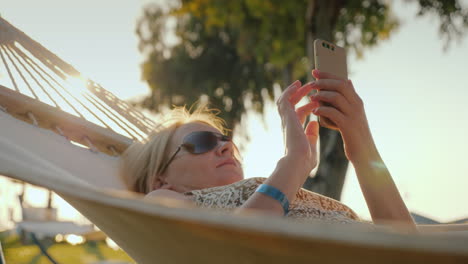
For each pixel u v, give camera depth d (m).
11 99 1.88
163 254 0.78
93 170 1.77
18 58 2.08
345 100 1.38
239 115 15.63
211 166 1.72
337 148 6.45
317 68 1.51
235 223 0.43
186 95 16.11
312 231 0.40
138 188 1.84
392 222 1.26
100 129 2.09
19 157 1.15
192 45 15.71
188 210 0.47
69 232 5.80
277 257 0.55
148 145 1.83
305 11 8.51
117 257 5.73
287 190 1.12
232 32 13.93
